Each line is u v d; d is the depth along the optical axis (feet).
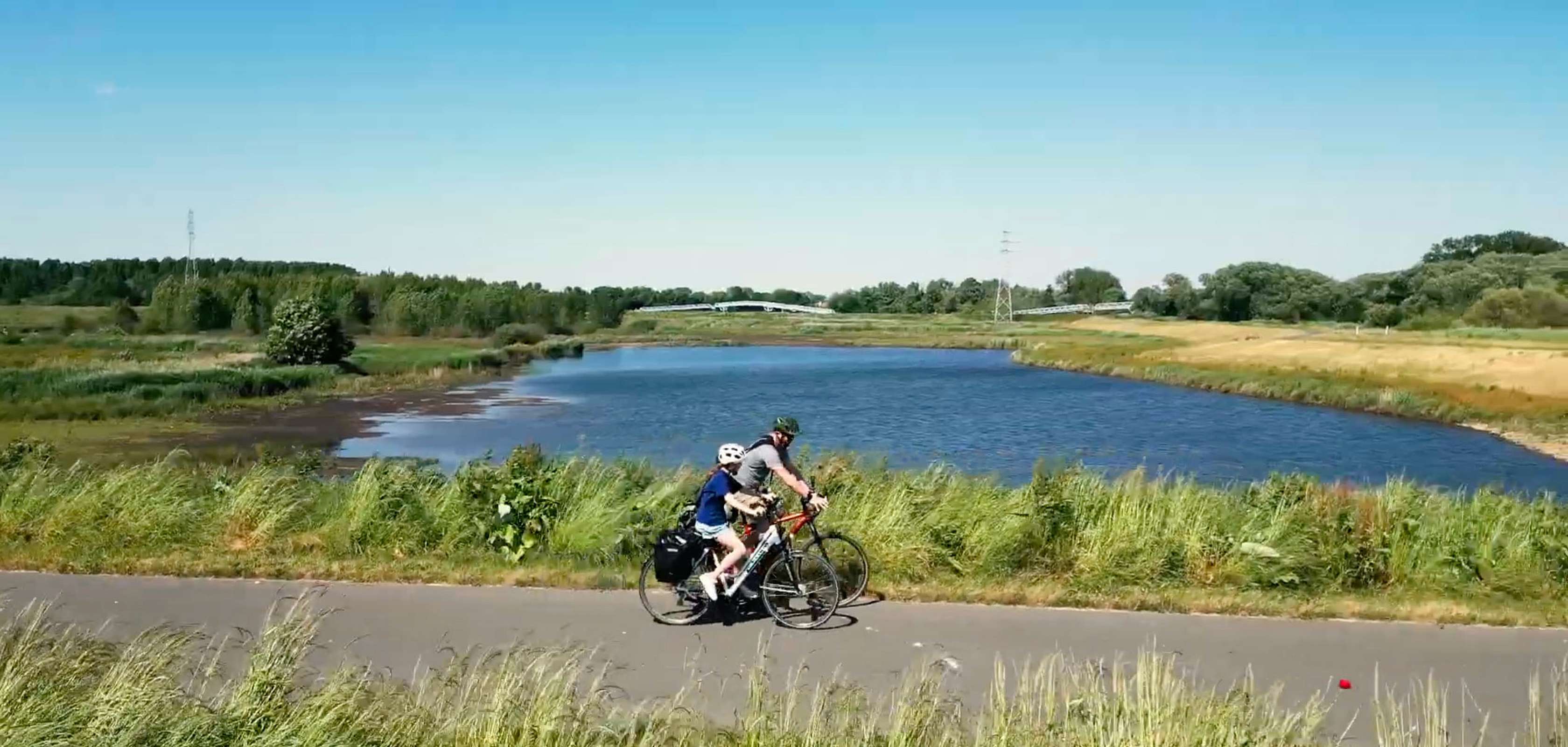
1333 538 36.32
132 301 541.75
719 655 27.55
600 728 20.92
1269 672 26.61
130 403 144.56
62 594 32.50
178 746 19.26
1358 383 185.98
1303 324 477.36
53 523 39.24
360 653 27.35
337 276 428.56
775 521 31.45
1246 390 201.46
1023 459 111.96
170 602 31.71
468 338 385.91
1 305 523.29
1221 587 34.71
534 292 482.28
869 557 35.68
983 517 38.37
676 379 243.60
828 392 206.90
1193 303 572.92
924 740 20.63
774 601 31.04
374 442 124.06
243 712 20.20
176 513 39.88
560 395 193.57
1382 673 26.58
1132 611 31.94
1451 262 489.26
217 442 119.34
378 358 255.09
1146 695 20.98
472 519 38.83
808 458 54.24
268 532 39.09
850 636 29.19
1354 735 22.88
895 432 138.72
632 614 31.04
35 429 124.77
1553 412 147.23
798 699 23.89
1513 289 381.81
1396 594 34.22
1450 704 24.70
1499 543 37.06
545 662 23.45
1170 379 232.32
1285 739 20.63
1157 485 42.83
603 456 111.04
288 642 23.12
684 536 30.66
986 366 301.63
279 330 222.07
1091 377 253.65
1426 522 38.45
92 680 21.24
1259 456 119.03
